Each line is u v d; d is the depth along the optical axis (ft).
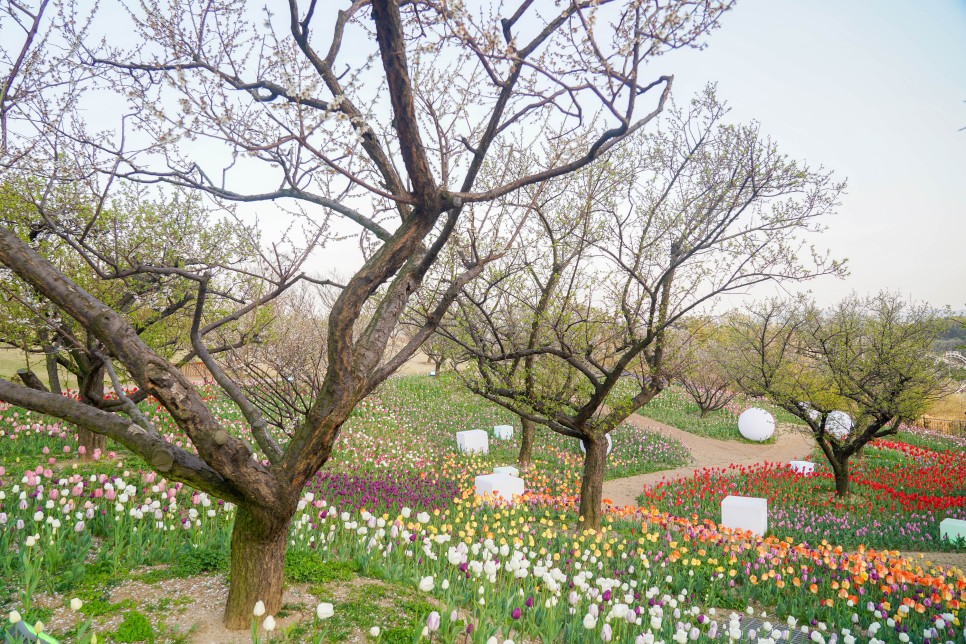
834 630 22.50
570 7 12.23
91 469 29.96
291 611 14.74
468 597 18.45
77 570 16.11
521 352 30.22
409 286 15.10
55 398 12.22
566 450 63.67
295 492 13.60
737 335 54.80
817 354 54.19
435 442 62.34
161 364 11.89
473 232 24.54
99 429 12.34
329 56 16.53
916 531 40.42
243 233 17.88
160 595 15.20
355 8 15.94
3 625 13.08
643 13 12.69
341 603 15.60
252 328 25.48
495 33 11.82
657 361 33.01
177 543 20.34
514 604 18.56
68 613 14.11
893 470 64.49
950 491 53.98
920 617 23.35
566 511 38.65
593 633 17.94
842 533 40.06
